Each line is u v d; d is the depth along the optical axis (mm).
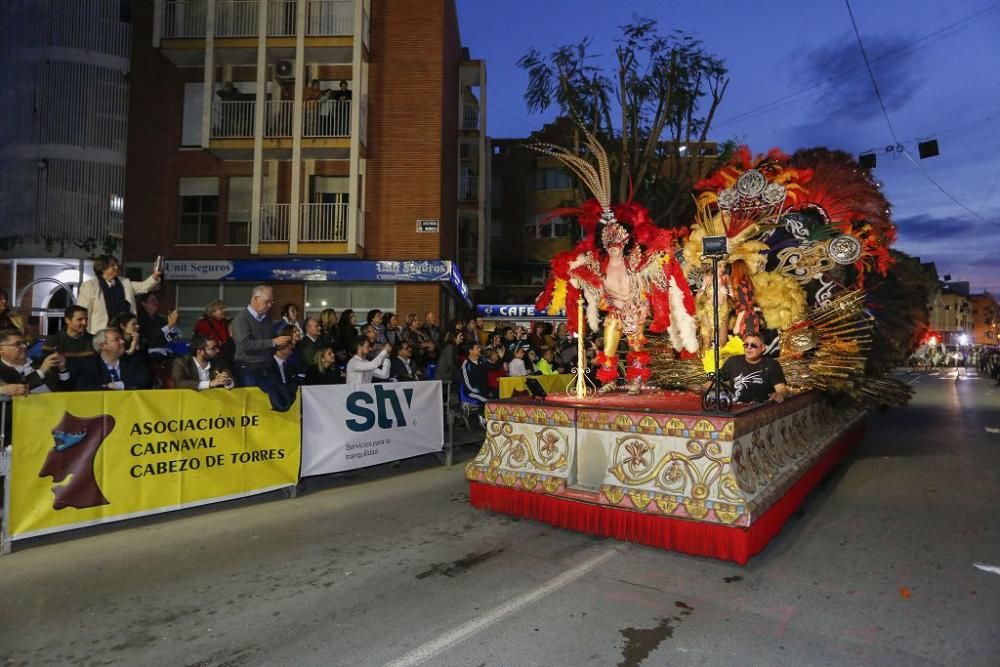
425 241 18391
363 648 3111
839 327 7480
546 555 4457
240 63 19094
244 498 6125
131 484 5070
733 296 7328
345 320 9586
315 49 18312
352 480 7070
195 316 18781
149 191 19094
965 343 73500
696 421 4461
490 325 26125
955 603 3666
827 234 7469
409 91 18750
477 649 3098
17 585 3916
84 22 19297
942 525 5262
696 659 3012
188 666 2949
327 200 19062
